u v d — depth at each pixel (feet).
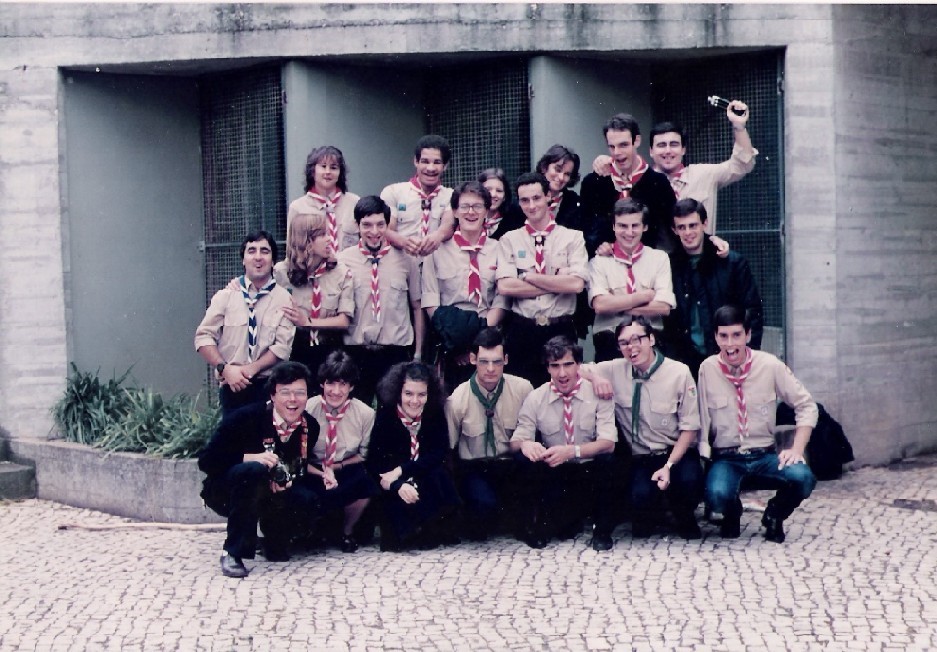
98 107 32.30
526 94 30.48
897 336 32.07
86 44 31.58
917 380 32.71
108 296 32.50
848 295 30.76
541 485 24.14
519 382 24.80
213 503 23.17
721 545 23.99
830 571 22.08
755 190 30.76
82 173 32.12
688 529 24.49
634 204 25.22
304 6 30.53
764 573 22.02
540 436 24.63
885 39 31.37
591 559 23.16
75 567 23.65
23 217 31.73
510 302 26.04
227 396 25.49
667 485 23.88
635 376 24.47
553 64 30.25
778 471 23.99
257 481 22.56
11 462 31.30
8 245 31.73
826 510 26.71
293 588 21.74
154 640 19.21
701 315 26.07
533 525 24.18
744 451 24.56
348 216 27.30
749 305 26.09
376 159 31.65
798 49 30.04
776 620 19.51
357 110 31.37
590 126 30.89
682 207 25.68
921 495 28.09
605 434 24.18
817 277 30.27
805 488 23.73
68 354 31.89
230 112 32.58
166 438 28.84
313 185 27.25
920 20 32.32
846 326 30.76
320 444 23.84
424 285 26.13
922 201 32.60
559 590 21.24
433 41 30.14
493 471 24.50
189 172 33.42
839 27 30.30
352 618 20.01
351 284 25.70
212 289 33.47
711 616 19.74
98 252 32.35
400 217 27.35
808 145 30.12
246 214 32.40
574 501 24.35
